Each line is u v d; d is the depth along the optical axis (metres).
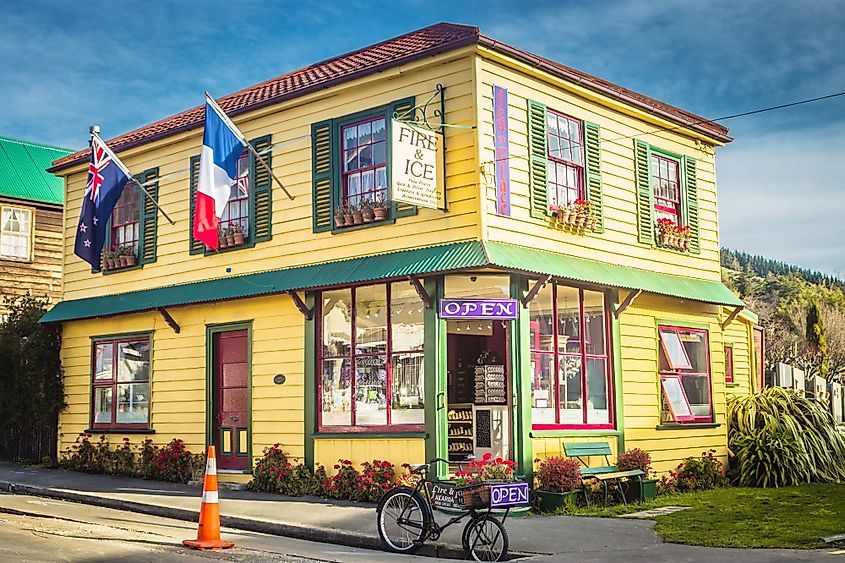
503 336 14.88
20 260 25.20
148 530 11.95
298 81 16.91
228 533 12.05
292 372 15.77
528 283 14.36
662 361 17.17
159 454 17.44
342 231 15.27
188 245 17.86
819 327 46.62
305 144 16.06
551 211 14.91
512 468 13.27
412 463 13.91
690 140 18.69
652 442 16.59
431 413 13.76
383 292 14.73
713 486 17.25
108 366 19.23
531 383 14.44
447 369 14.85
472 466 13.05
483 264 13.03
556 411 14.84
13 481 17.02
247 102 17.03
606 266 15.85
